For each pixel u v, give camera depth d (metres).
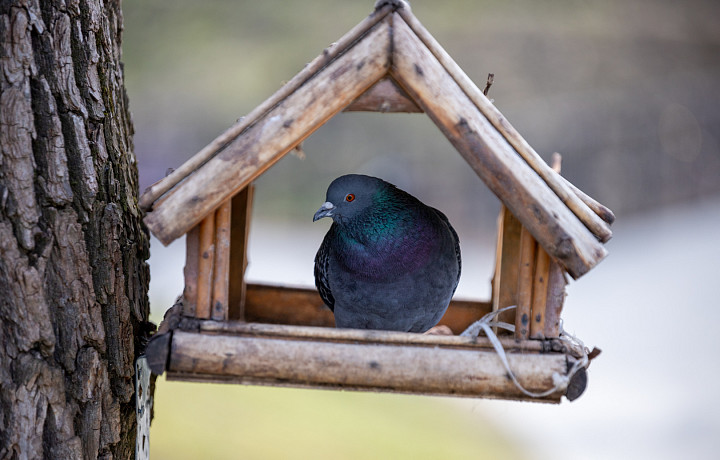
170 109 26.67
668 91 29.73
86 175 5.30
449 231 6.73
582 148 28.62
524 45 28.39
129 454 5.82
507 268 5.79
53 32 5.20
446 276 6.36
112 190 5.57
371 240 6.16
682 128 29.50
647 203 29.20
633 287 21.84
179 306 5.64
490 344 5.11
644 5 30.58
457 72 5.00
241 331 5.09
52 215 5.14
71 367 5.25
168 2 25.94
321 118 4.94
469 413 14.78
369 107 5.10
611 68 29.28
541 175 5.02
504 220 5.75
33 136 5.05
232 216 6.13
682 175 29.48
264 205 27.09
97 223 5.39
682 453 13.41
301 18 26.59
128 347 5.59
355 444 11.87
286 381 5.05
